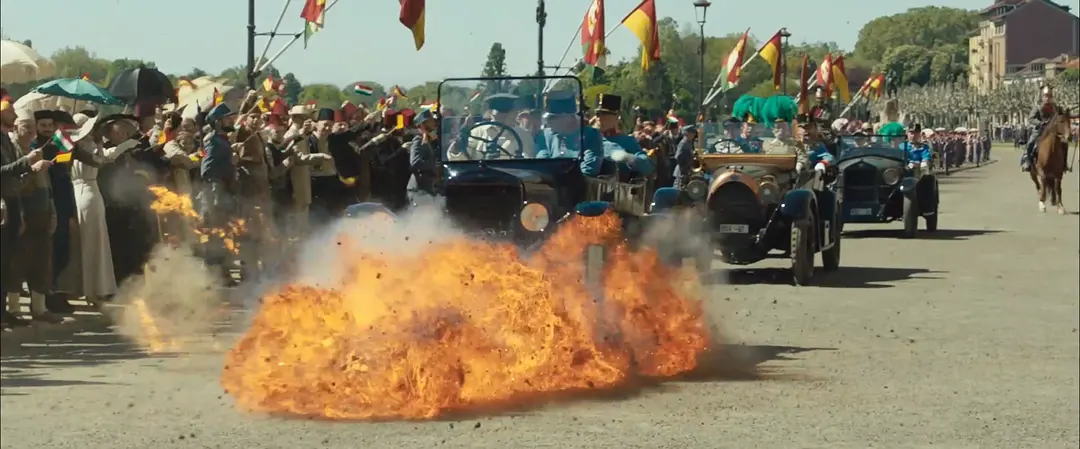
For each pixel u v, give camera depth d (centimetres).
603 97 1352
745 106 1889
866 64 11231
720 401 928
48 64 1448
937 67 18012
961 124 14288
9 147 1228
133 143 1342
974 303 1530
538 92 1183
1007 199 3819
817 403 930
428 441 792
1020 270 1905
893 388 995
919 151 2641
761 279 1758
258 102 1656
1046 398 968
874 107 5672
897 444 808
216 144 1482
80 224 1324
